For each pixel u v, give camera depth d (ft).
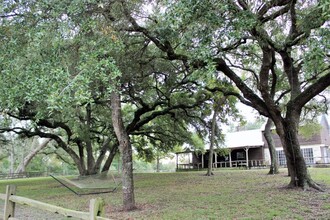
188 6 14.20
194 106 46.32
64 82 13.48
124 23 21.02
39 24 15.05
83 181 39.32
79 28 15.99
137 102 44.70
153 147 71.87
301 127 56.29
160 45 23.66
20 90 14.52
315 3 17.69
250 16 16.49
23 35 15.78
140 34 24.64
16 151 112.78
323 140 82.89
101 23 17.38
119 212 22.84
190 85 42.52
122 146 24.44
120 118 24.63
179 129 59.62
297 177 29.68
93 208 9.20
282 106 42.19
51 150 102.01
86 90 16.02
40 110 20.67
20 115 37.55
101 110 52.13
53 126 49.83
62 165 124.88
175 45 25.77
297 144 29.73
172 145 65.62
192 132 66.59
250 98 31.07
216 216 19.49
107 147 57.26
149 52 29.55
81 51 16.52
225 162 88.22
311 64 14.52
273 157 50.83
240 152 92.07
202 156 90.89
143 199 28.58
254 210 20.62
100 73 15.42
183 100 46.26
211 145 56.59
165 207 23.82
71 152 54.95
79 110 45.06
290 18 23.11
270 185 33.91
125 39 22.77
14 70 14.67
